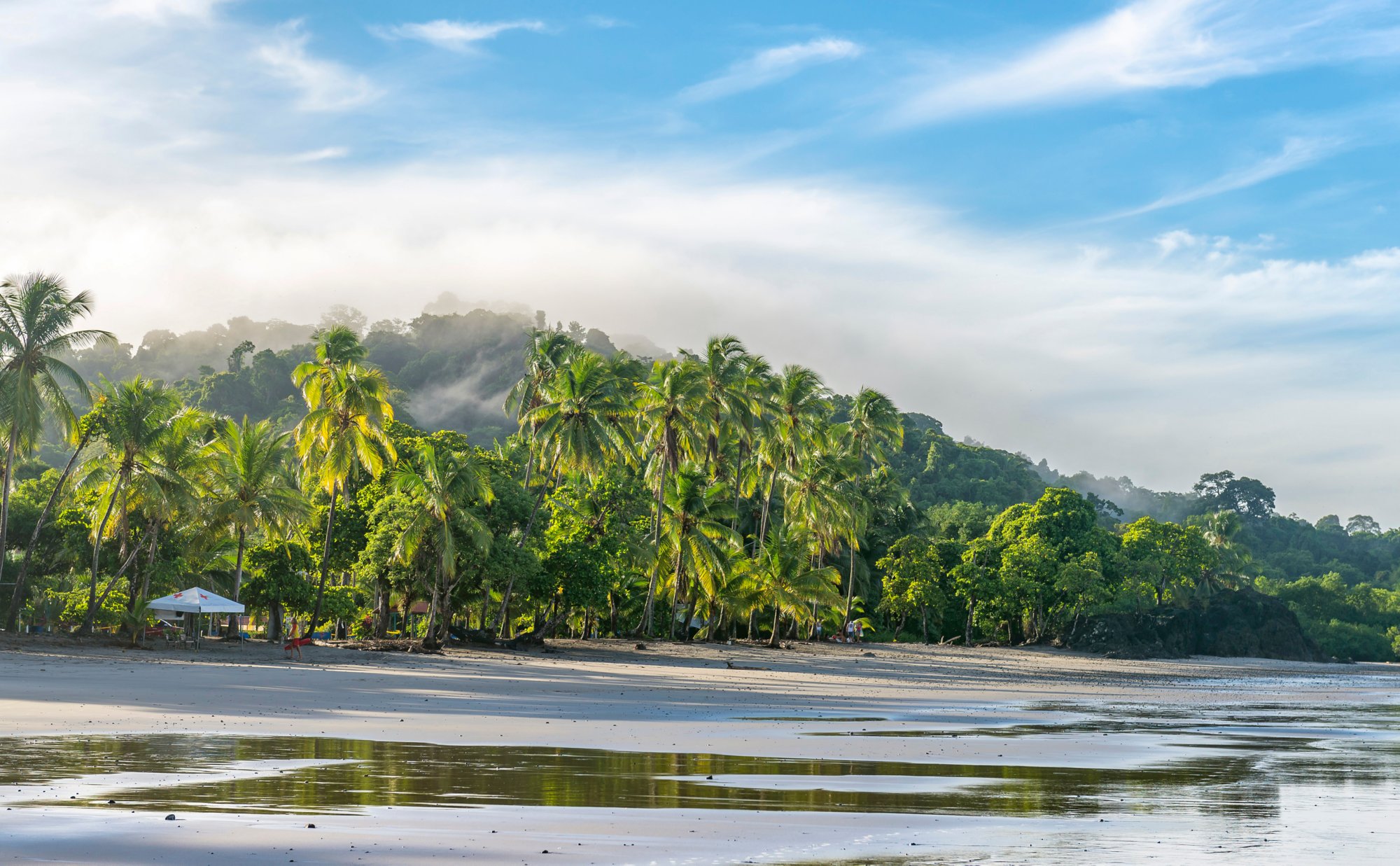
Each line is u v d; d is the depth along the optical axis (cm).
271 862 870
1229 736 2456
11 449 4956
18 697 2389
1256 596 12525
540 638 6066
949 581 11012
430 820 1071
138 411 5134
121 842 924
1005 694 4247
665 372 7294
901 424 10494
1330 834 1117
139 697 2514
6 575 6247
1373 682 7338
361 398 5822
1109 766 1745
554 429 6400
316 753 1595
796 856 947
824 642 8988
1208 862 963
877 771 1584
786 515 8831
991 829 1106
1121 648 10875
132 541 5634
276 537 5788
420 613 7088
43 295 4978
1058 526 12175
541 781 1382
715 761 1662
